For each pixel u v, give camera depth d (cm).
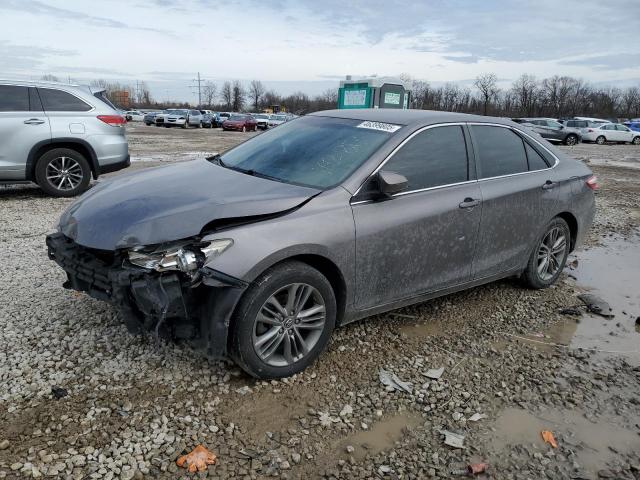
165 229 307
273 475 263
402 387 343
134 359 350
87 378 327
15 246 579
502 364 384
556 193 500
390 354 386
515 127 490
